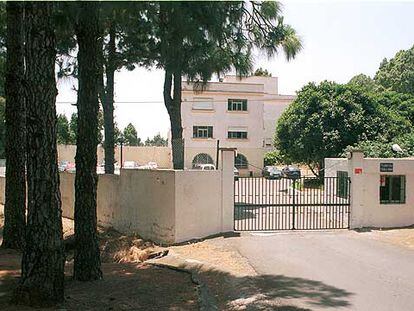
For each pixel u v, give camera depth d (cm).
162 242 1281
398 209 1460
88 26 866
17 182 1270
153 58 1639
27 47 672
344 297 757
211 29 1073
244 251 1134
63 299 705
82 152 882
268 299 747
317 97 3103
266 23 1381
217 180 1367
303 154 3109
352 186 1430
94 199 894
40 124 675
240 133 4469
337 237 1305
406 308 702
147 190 1360
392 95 3475
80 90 882
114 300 741
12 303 685
